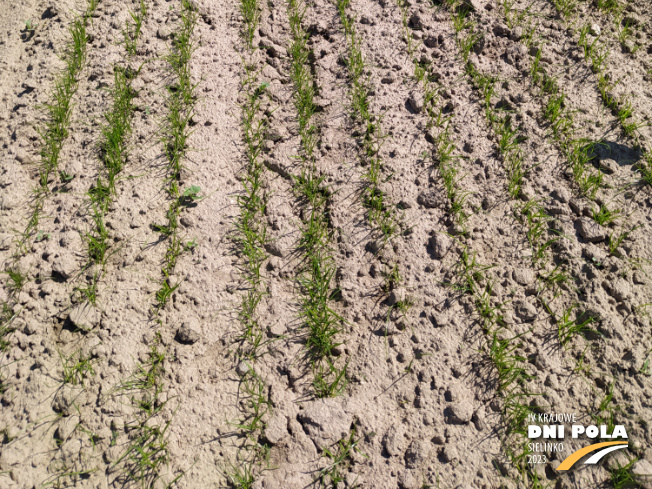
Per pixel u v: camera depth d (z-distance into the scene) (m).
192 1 4.14
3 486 2.44
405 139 3.42
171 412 2.59
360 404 2.60
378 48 3.85
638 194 3.13
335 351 2.75
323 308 2.81
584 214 3.08
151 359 2.75
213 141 3.50
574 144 3.32
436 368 2.67
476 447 2.47
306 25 4.07
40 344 2.82
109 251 3.11
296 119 3.59
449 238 3.03
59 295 2.95
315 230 3.09
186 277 2.99
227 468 2.45
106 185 3.34
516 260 2.97
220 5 4.19
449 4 4.01
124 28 4.09
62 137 3.58
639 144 3.31
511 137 3.38
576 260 2.94
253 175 3.36
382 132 3.46
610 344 2.69
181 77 3.73
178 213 3.21
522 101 3.52
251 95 3.71
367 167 3.34
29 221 3.25
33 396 2.66
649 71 3.61
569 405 2.55
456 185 3.22
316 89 3.72
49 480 2.45
